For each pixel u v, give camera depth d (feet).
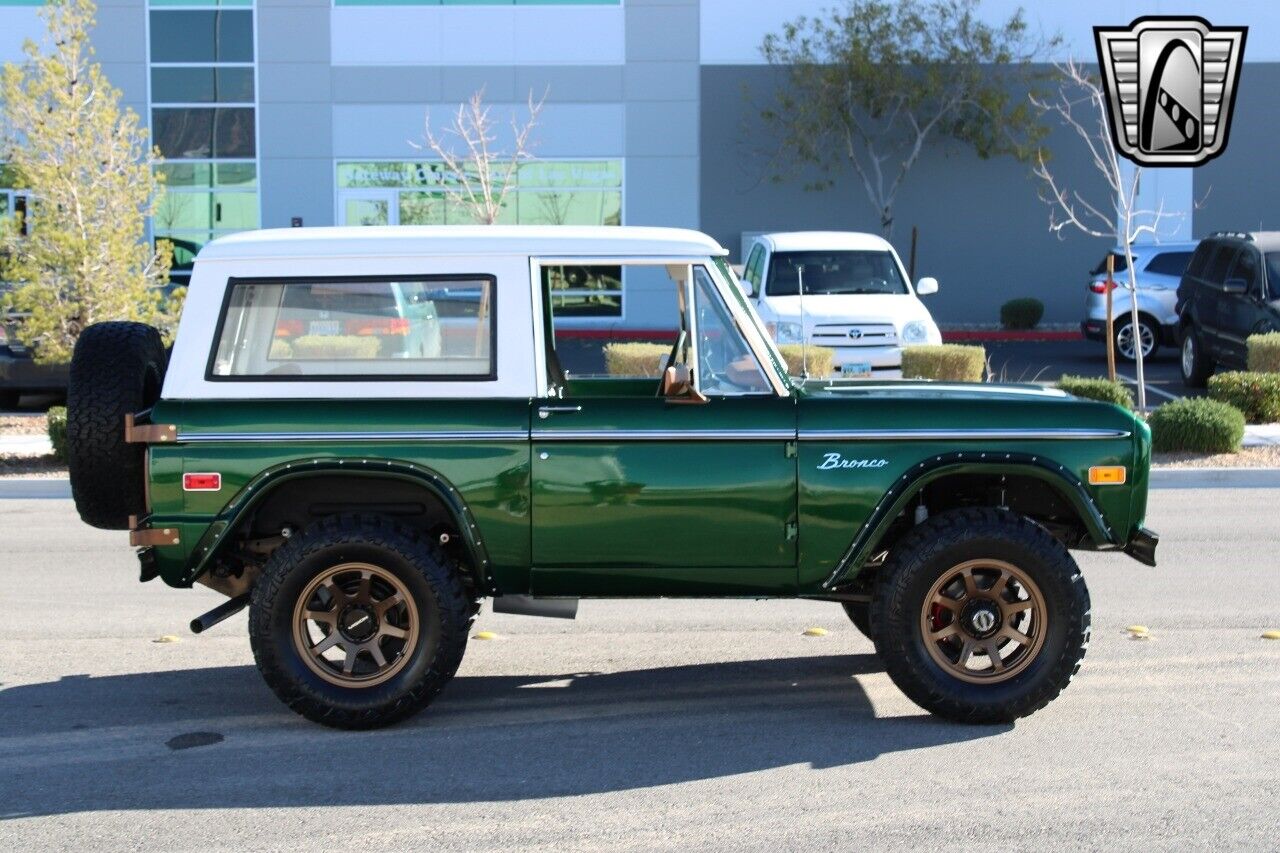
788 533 20.34
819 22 89.30
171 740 20.30
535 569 20.40
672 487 20.20
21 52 88.43
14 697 22.56
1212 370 65.57
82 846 16.46
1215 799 17.53
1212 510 39.91
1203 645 25.04
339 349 20.48
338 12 91.66
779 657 24.70
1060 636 20.08
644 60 92.48
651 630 26.81
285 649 20.10
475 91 92.22
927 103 90.53
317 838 16.61
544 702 22.06
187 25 91.45
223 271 20.48
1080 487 20.27
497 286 20.52
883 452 20.26
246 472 20.02
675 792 18.01
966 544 19.93
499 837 16.57
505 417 20.17
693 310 20.70
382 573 20.06
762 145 92.89
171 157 92.43
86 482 20.53
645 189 93.61
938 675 20.18
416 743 20.06
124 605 29.35
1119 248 74.08
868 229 93.76
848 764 18.97
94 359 20.63
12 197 73.77
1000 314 93.45
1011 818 16.97
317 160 92.63
